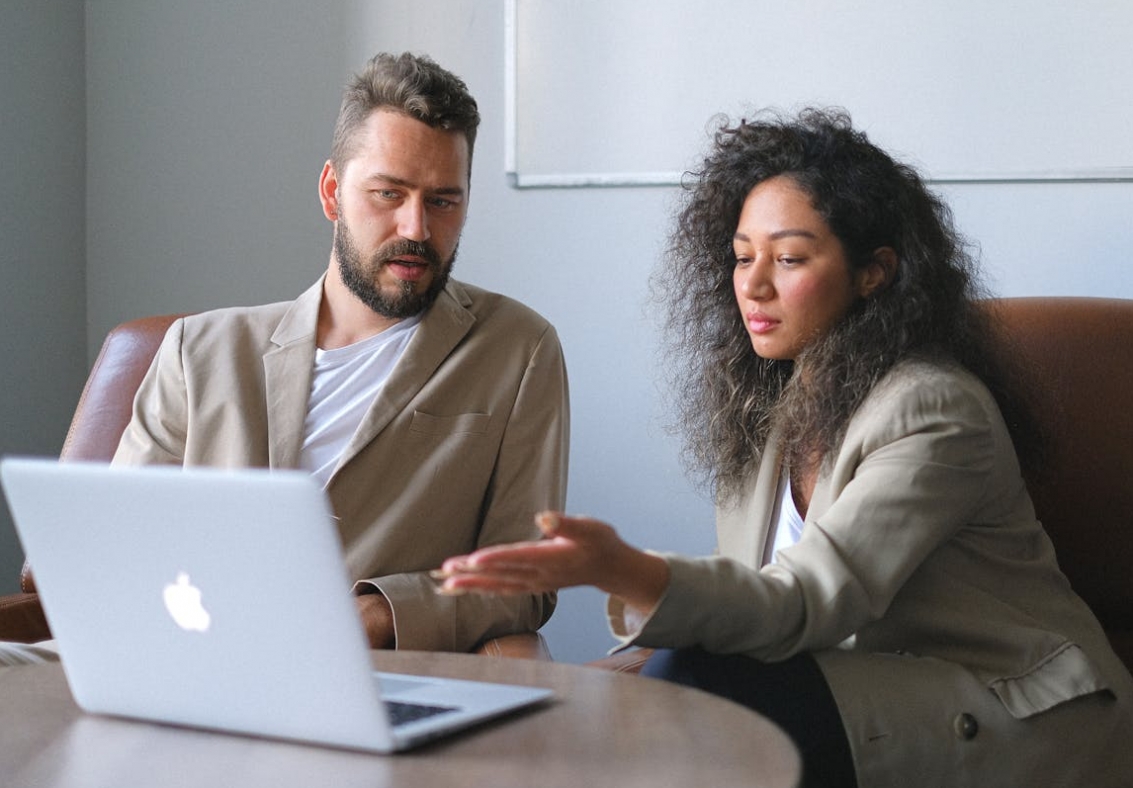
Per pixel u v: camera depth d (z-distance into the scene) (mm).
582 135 2393
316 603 921
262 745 975
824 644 1258
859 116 2186
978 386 1422
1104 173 2027
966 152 2119
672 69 2314
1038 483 1761
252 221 2684
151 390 1895
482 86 2484
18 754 959
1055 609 1407
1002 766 1275
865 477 1325
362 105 1835
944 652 1368
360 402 1819
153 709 1033
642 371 2365
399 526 1757
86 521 998
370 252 1810
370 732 934
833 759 1259
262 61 2654
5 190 2621
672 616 1174
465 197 1865
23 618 1807
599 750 935
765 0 2240
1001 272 2117
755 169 1515
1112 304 1841
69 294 2771
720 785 857
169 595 982
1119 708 1341
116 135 2771
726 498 1613
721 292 1618
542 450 1831
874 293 1489
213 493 932
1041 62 2061
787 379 1593
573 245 2420
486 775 884
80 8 2770
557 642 2473
